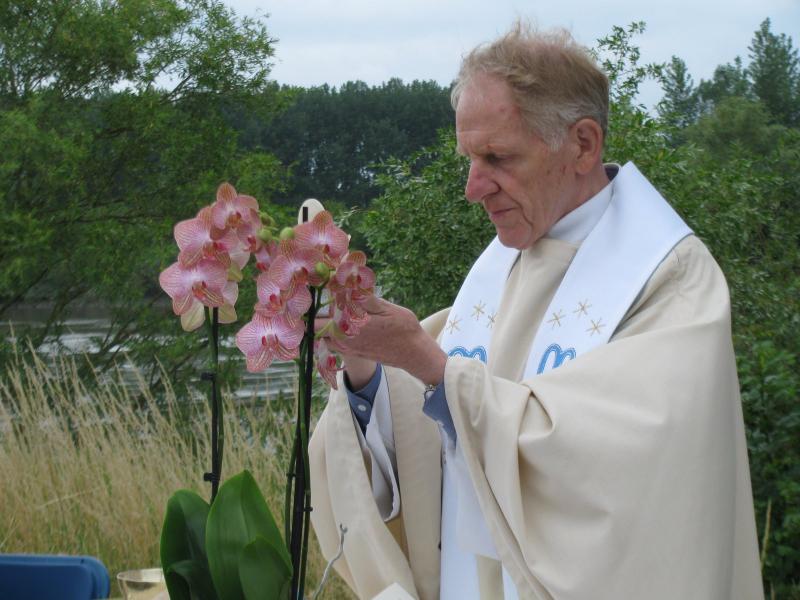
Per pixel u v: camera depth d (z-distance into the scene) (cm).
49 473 488
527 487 188
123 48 1226
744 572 199
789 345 437
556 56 204
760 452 382
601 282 211
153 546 445
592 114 207
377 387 230
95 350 1191
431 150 502
